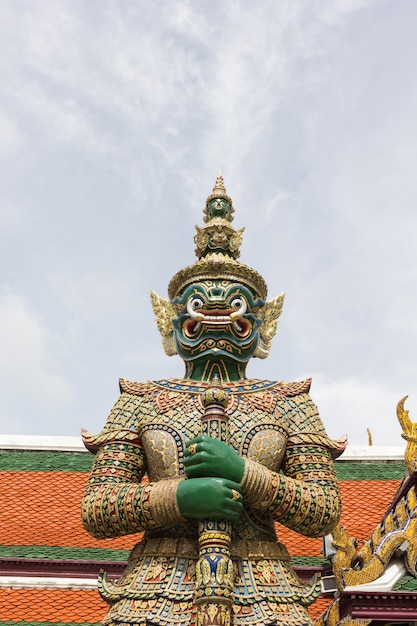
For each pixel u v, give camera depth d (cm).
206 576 599
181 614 616
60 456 1429
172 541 666
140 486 667
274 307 880
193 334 802
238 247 864
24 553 1105
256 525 679
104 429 754
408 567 766
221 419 672
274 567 665
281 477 669
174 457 695
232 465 641
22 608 1020
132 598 641
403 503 803
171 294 860
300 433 733
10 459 1406
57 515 1227
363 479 1366
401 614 731
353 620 737
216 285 805
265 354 850
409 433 836
